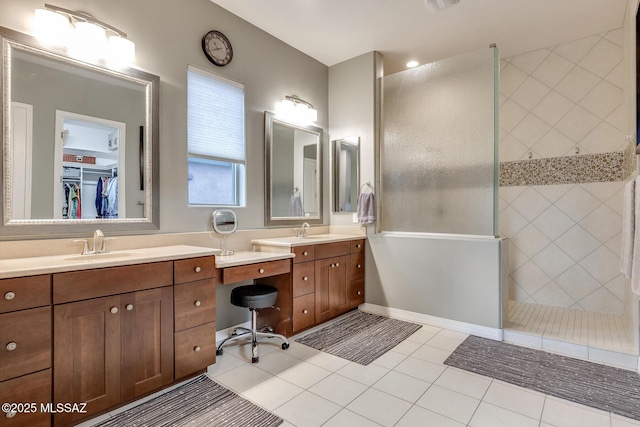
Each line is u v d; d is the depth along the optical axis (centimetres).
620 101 322
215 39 279
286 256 271
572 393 197
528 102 371
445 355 251
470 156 305
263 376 218
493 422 170
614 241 327
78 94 205
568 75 347
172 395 193
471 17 298
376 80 365
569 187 349
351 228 379
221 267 226
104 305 168
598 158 333
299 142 362
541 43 348
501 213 389
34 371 147
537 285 368
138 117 230
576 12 290
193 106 265
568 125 349
